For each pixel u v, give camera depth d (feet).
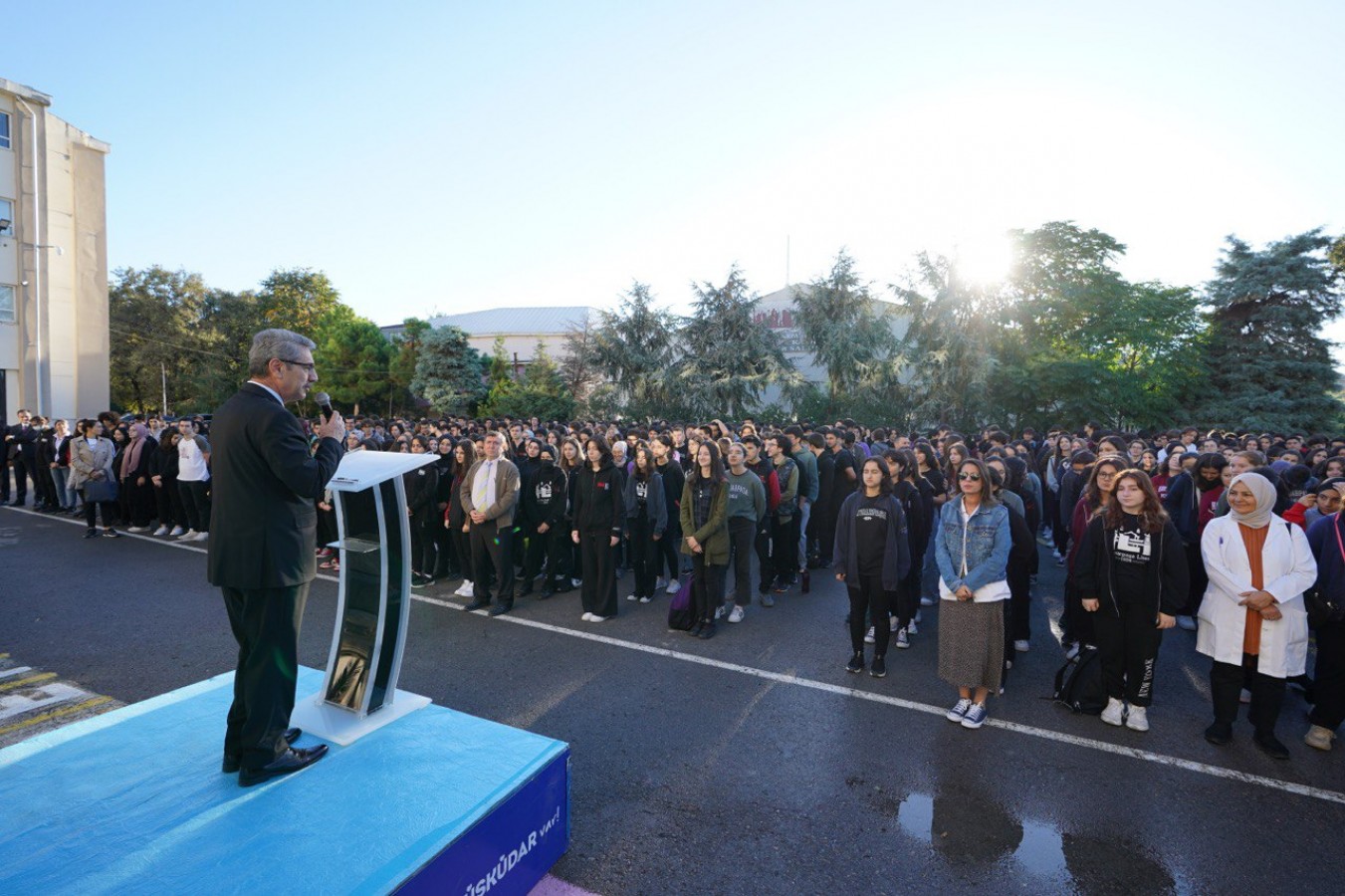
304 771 9.48
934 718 15.49
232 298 156.76
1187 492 22.17
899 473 21.45
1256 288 107.14
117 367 139.64
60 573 26.99
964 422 85.10
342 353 139.74
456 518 24.62
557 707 15.74
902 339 92.38
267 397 9.05
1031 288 105.29
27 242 78.95
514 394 112.88
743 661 18.75
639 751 13.82
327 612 22.79
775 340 93.25
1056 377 89.56
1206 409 104.37
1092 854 10.77
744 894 9.76
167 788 9.02
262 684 9.16
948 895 9.82
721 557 20.29
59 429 39.63
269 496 8.99
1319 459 32.40
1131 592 14.85
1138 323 101.35
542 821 9.95
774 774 13.02
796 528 26.53
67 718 14.92
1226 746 14.34
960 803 12.11
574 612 23.03
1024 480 24.18
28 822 8.27
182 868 7.47
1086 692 15.61
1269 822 11.68
